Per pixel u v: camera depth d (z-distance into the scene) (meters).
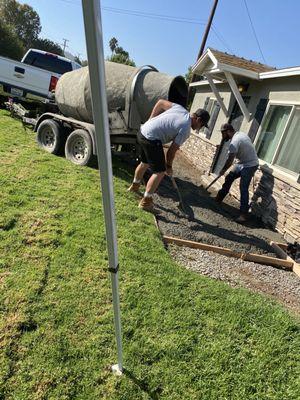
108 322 2.97
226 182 7.39
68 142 6.98
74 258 3.71
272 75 7.62
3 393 2.32
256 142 8.29
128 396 2.44
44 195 5.02
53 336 2.75
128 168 7.75
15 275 3.29
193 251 4.80
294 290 4.51
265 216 7.09
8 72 9.94
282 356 2.98
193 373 2.67
